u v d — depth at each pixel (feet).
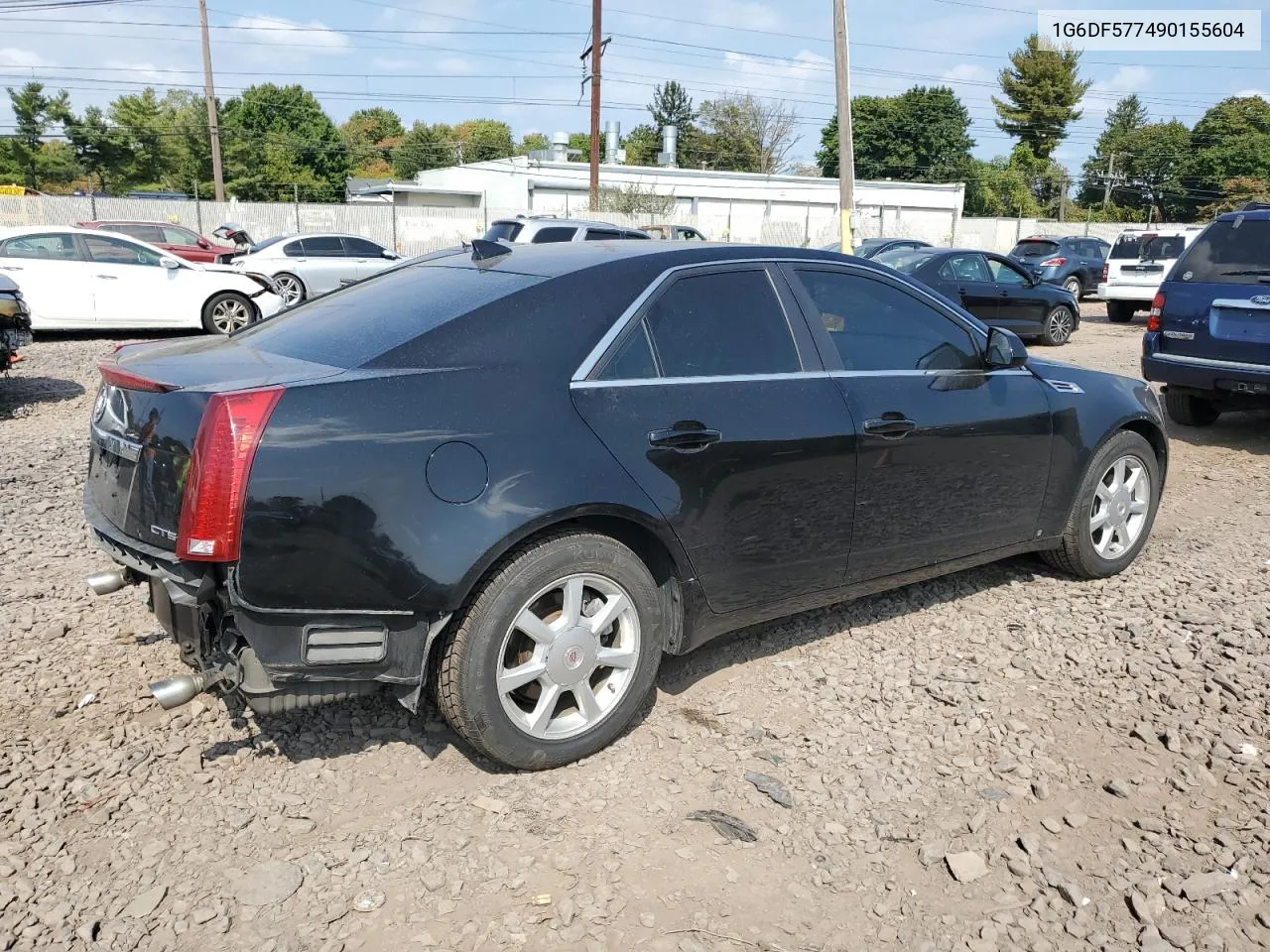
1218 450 26.30
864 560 12.71
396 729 11.32
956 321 13.84
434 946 7.97
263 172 226.17
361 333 10.64
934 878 8.84
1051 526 14.89
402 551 9.20
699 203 158.71
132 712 11.55
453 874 8.84
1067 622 14.23
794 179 165.07
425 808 9.80
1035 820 9.62
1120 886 8.70
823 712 11.68
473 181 168.45
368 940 8.03
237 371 10.01
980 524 13.89
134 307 46.44
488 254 12.42
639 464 10.48
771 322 12.03
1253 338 24.89
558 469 9.91
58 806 9.71
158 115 218.18
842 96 65.05
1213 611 14.55
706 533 11.07
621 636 10.77
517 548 9.87
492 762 10.57
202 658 9.64
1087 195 273.13
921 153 251.60
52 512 19.35
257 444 8.86
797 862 9.04
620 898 8.52
